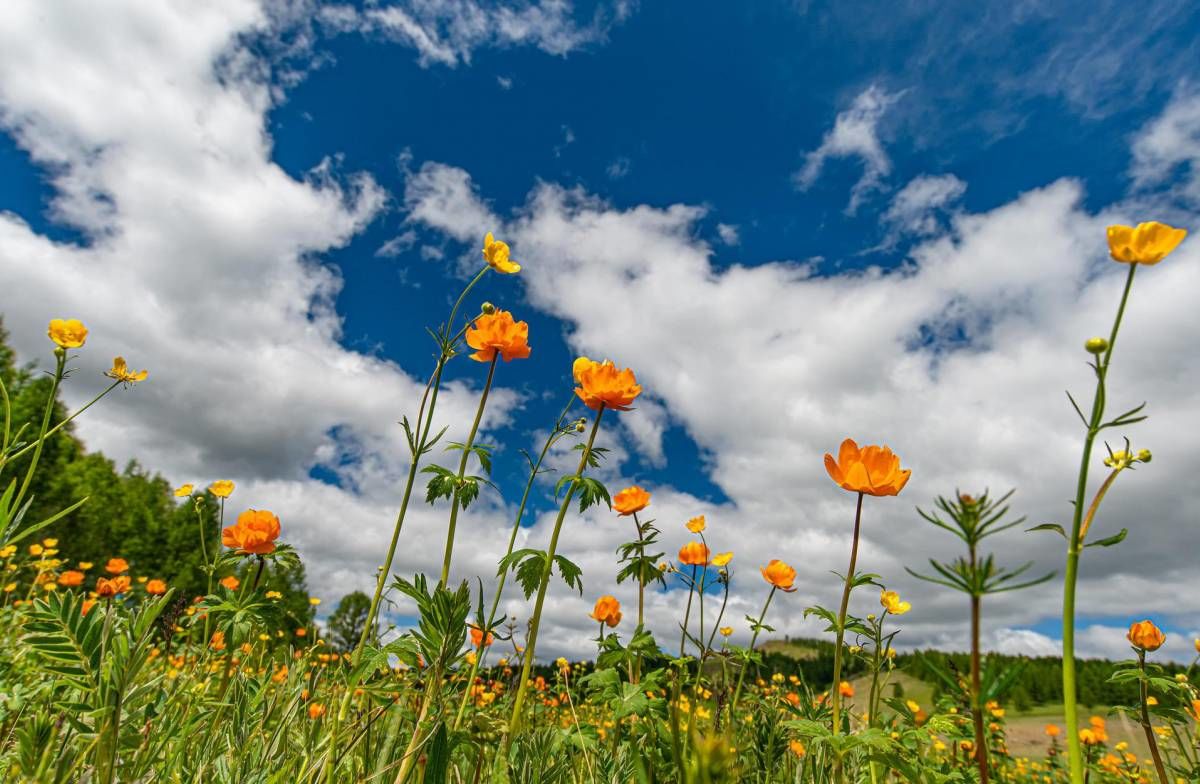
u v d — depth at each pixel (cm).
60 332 268
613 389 265
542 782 221
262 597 251
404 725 224
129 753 149
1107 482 134
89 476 2752
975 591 121
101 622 141
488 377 294
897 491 206
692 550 348
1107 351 133
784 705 319
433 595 182
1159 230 132
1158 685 245
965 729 320
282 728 206
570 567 256
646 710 226
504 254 299
